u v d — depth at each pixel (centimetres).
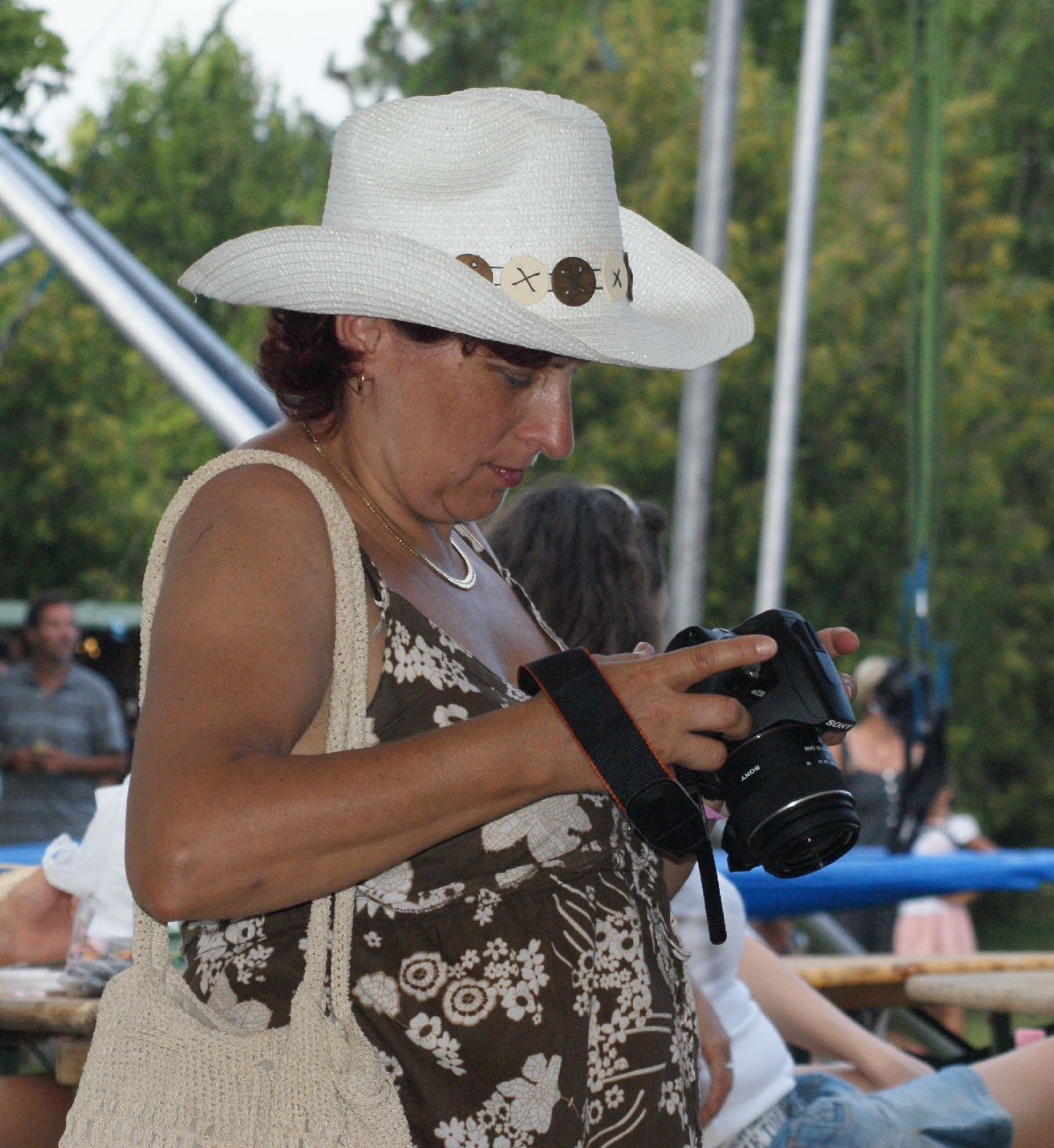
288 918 200
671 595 794
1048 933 2814
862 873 617
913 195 1055
